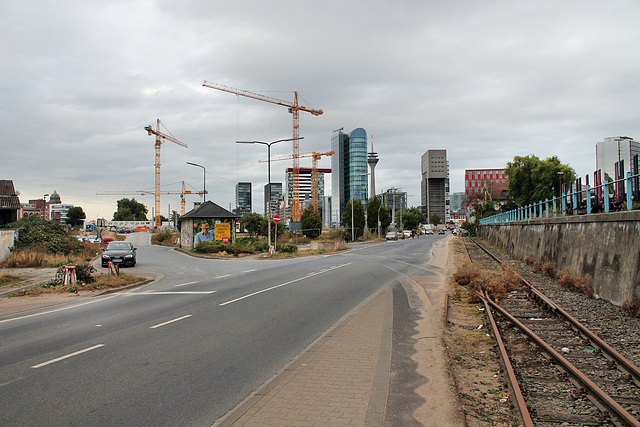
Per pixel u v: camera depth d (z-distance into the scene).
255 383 5.95
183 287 17.22
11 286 18.47
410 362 7.00
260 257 35.97
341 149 193.25
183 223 49.16
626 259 11.88
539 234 24.48
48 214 175.00
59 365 6.78
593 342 8.20
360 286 16.81
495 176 165.88
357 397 5.45
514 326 9.91
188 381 6.02
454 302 13.50
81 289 16.45
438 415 4.93
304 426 4.59
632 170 14.69
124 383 5.93
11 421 4.70
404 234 90.50
